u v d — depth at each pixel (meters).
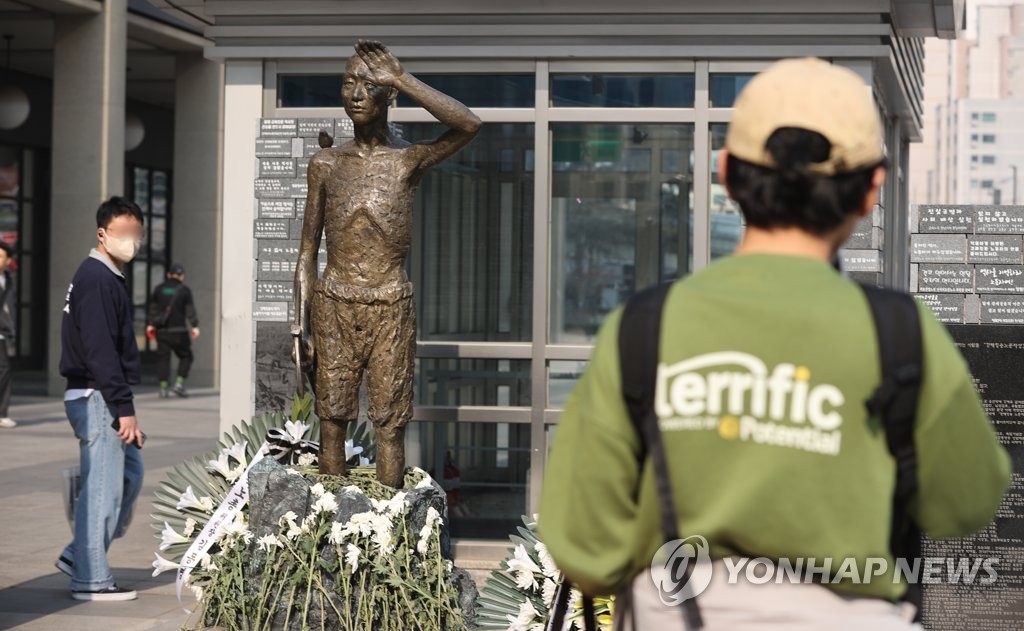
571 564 2.00
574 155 8.09
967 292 6.29
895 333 1.90
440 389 8.20
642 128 8.04
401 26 8.12
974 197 89.25
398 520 5.97
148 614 6.63
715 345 1.92
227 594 6.01
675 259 8.03
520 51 7.97
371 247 6.24
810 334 1.89
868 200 2.04
